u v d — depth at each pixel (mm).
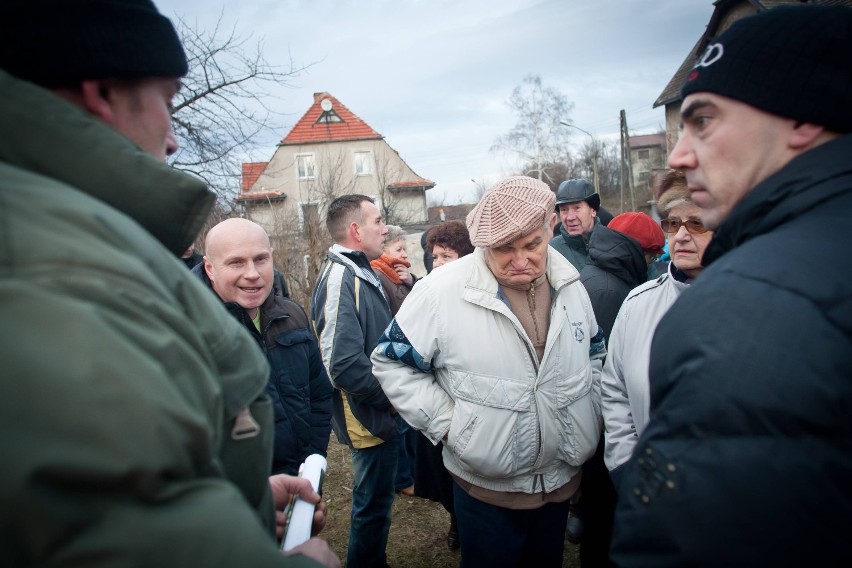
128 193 684
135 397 487
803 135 779
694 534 653
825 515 607
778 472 613
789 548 614
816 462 606
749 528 624
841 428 608
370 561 2420
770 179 785
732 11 14961
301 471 1292
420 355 1812
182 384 562
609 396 1737
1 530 437
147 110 749
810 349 622
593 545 2107
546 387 1740
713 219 885
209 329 688
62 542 446
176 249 768
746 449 630
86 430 463
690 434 675
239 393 721
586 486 2090
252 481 765
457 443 1755
